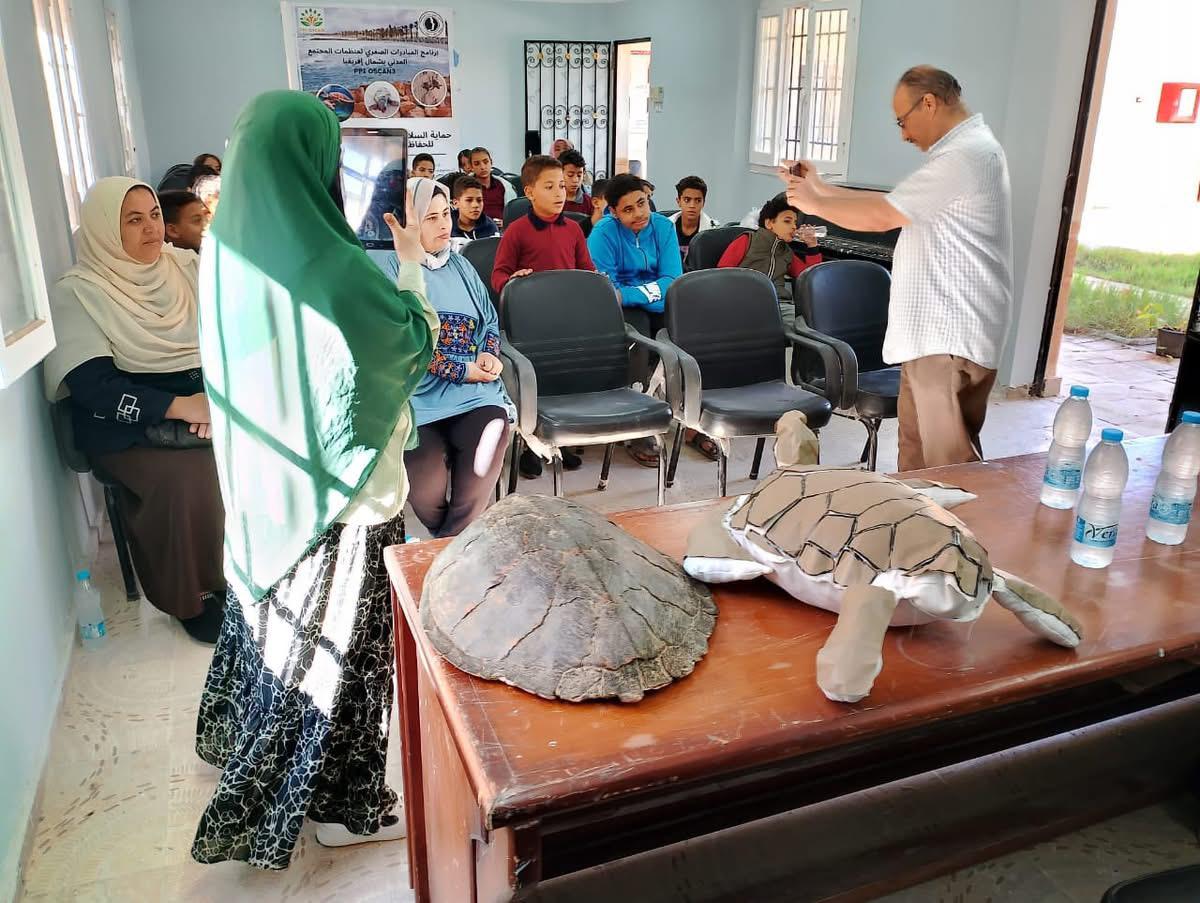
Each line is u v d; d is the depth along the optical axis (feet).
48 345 5.67
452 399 7.74
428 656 3.70
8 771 5.41
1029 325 14.52
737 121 22.59
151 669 7.39
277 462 4.76
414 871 5.01
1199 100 18.42
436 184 7.73
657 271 12.67
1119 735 6.16
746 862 4.97
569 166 17.03
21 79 7.34
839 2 18.20
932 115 7.83
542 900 4.67
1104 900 4.37
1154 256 19.16
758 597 4.21
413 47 27.20
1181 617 4.17
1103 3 13.07
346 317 4.59
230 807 5.16
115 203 7.53
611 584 3.67
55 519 7.47
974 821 5.33
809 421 9.43
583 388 9.97
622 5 27.94
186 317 8.07
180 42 25.46
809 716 3.34
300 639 5.05
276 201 4.51
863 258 16.14
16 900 5.17
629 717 3.32
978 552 3.73
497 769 3.06
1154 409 14.28
